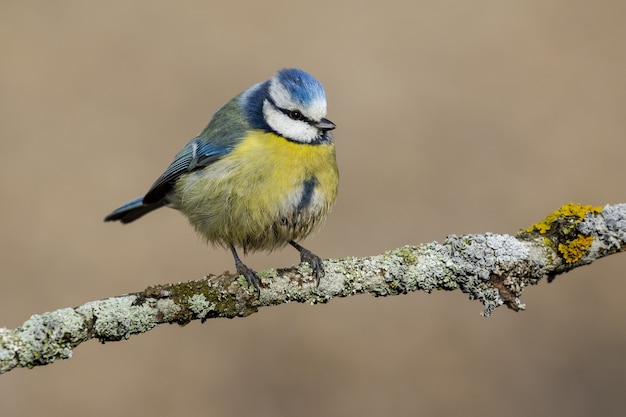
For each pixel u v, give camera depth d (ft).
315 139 32.32
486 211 49.26
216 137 33.14
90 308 23.90
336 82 58.23
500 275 26.71
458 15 63.46
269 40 62.23
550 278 27.84
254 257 47.65
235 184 31.99
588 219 26.99
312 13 64.18
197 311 25.26
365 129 55.06
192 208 34.14
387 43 61.21
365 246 48.29
